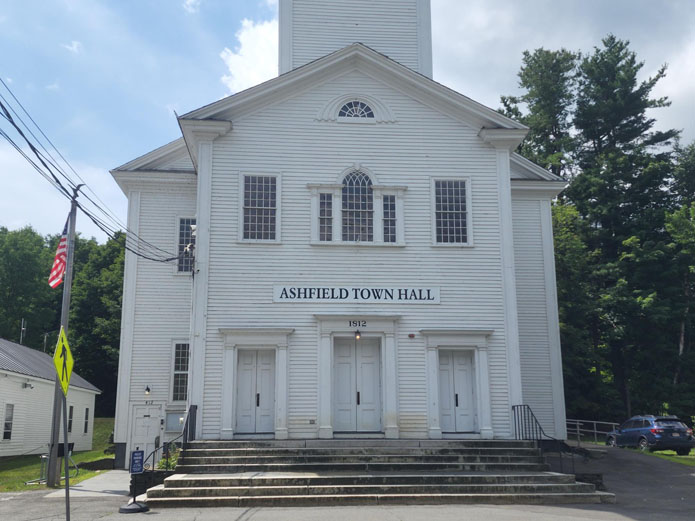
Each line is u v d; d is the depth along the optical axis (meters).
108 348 50.59
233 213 18.94
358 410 18.56
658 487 16.72
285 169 19.36
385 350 18.53
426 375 18.50
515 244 23.11
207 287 18.42
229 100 19.25
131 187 23.14
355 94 20.05
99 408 53.66
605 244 41.81
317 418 17.97
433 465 15.72
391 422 18.06
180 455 16.03
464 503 13.74
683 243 39.00
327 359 18.31
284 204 19.16
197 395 17.80
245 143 19.36
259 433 18.11
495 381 18.70
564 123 47.25
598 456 21.84
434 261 19.25
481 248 19.47
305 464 15.45
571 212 39.22
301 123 19.69
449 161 19.92
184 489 13.71
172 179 23.19
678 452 25.73
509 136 19.88
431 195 19.67
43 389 31.97
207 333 18.19
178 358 22.31
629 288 39.53
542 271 22.95
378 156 19.75
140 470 13.78
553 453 21.64
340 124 19.80
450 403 18.78
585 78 46.25
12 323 56.84
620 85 43.56
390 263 19.11
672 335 41.12
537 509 13.12
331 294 18.73
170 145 23.42
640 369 40.22
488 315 19.08
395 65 19.95
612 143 44.44
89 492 16.89
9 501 15.18
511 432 18.36
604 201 41.28
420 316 18.86
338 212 19.28
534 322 22.58
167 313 22.44
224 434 17.61
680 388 38.75
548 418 21.97
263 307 18.48
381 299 18.84
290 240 18.95
